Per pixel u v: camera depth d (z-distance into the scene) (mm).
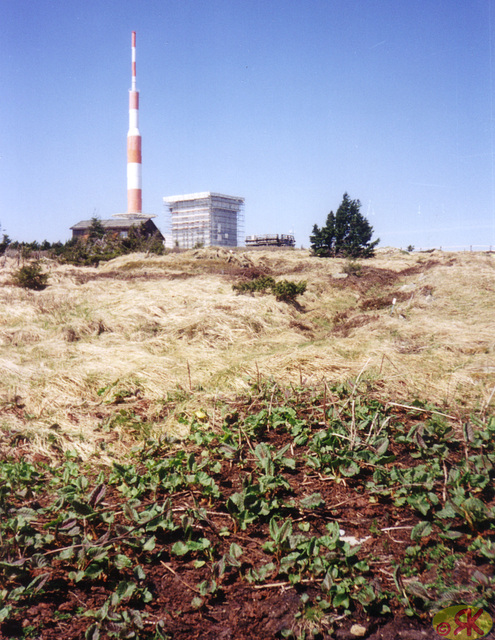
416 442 3209
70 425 4172
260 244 60188
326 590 1947
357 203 32531
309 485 2965
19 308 9742
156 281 14008
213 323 8125
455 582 2020
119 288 12516
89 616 1879
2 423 4160
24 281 12797
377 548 2289
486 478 2723
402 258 29234
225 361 6117
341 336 8086
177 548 2260
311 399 4445
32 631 1827
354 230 32125
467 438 3221
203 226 110125
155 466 3164
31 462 3494
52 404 4656
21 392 4930
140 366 5762
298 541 2221
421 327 7691
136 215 83375
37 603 1987
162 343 7395
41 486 3094
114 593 1932
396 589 2002
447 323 7969
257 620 1888
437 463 3047
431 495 2537
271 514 2633
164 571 2203
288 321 9266
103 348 6922
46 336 7984
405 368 5348
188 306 9836
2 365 5746
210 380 5285
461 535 2260
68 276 15617
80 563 2176
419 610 1902
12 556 2277
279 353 6211
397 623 1849
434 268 17766
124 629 1774
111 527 2574
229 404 4555
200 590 2010
